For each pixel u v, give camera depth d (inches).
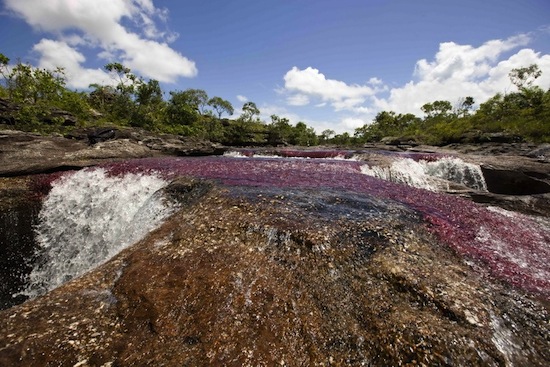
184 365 125.0
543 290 188.5
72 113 1390.3
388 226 237.9
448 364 125.8
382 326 142.9
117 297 165.8
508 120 1598.2
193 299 159.3
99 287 176.4
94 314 153.5
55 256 389.4
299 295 163.0
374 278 174.4
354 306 156.1
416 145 1614.2
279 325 145.1
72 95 1529.3
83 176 481.1
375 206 289.1
